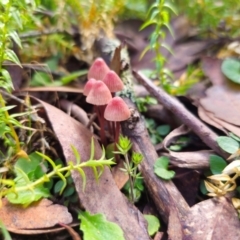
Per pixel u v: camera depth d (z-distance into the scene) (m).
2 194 0.12
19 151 0.14
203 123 0.17
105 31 0.21
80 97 0.19
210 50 0.22
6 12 0.13
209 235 0.12
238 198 0.14
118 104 0.14
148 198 0.14
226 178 0.13
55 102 0.18
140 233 0.12
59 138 0.14
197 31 0.23
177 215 0.13
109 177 0.13
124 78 0.18
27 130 0.16
